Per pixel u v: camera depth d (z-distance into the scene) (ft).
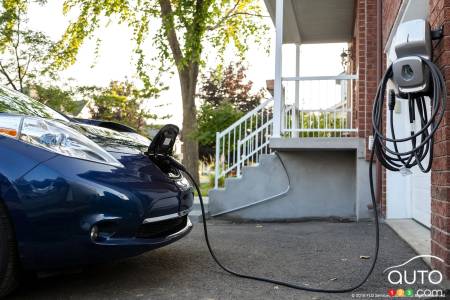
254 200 22.76
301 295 9.20
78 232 8.38
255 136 24.31
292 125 25.04
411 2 13.67
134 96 46.06
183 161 39.86
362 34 22.57
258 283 10.08
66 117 12.76
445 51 9.34
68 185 8.38
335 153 22.56
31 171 8.37
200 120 33.30
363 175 20.79
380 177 20.10
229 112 32.37
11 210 8.26
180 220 11.10
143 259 12.41
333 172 22.53
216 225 20.51
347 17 30.53
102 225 8.64
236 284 10.00
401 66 9.57
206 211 23.16
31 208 8.27
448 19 9.34
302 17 30.48
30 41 37.19
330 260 12.23
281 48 22.26
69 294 9.30
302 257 12.63
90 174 8.68
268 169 22.82
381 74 20.35
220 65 47.24
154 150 10.88
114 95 45.78
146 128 47.80
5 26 36.63
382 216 19.79
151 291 9.49
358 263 11.82
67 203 8.34
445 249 9.33
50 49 38.86
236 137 26.16
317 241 15.19
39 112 11.68
